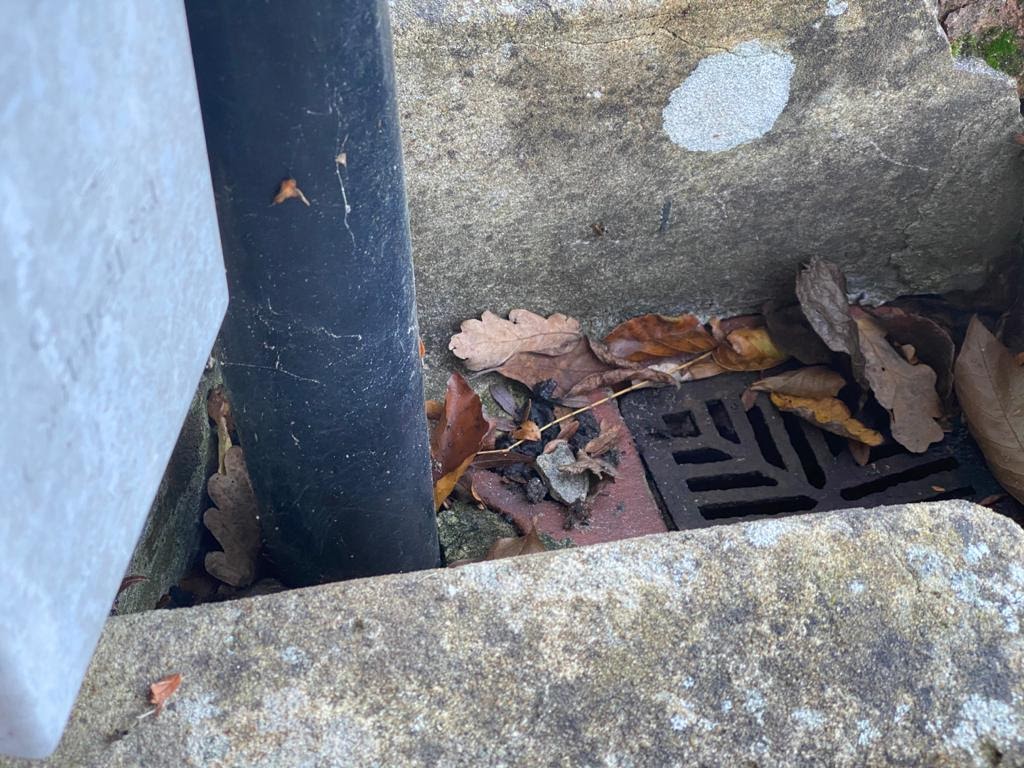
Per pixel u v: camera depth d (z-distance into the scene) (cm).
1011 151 191
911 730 103
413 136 167
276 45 96
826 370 207
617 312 209
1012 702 104
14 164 53
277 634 107
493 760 100
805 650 107
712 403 210
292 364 125
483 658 106
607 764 100
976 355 194
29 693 65
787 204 194
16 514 59
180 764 99
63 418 63
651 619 108
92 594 72
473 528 182
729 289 209
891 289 216
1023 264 207
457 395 183
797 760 101
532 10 155
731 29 163
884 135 185
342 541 150
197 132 80
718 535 115
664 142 178
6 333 55
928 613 110
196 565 170
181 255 80
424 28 154
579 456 192
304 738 100
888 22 168
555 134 172
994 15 176
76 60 58
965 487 198
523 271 195
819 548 114
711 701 103
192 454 169
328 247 114
